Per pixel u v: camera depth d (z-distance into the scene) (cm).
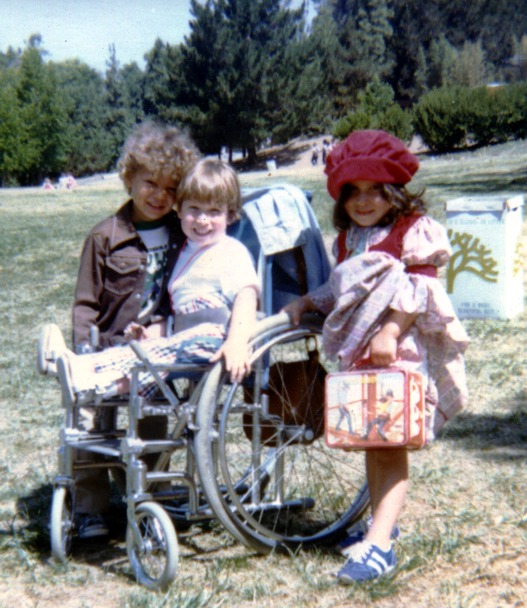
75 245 1686
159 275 366
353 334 328
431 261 327
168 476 335
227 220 352
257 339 344
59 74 9044
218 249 347
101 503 379
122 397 348
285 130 7144
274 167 6134
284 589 320
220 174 341
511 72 10281
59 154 8612
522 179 2539
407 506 405
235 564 339
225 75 6875
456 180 2688
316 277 380
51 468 488
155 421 374
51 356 345
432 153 5356
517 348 696
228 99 6894
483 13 10231
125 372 334
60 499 346
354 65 8338
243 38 6975
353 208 332
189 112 6919
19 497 440
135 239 363
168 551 312
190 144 360
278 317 353
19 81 8475
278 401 375
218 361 330
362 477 440
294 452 435
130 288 363
